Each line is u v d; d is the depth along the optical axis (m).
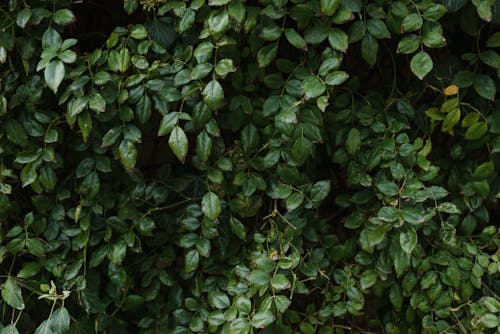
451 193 1.76
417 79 1.72
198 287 1.74
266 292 1.59
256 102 1.62
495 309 1.61
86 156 1.68
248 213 1.68
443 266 1.73
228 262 1.75
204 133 1.50
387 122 1.68
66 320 1.56
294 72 1.56
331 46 1.46
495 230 1.73
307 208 1.66
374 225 1.69
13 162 1.66
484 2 1.43
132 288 1.80
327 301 1.79
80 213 1.67
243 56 1.57
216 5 1.41
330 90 1.52
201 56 1.48
